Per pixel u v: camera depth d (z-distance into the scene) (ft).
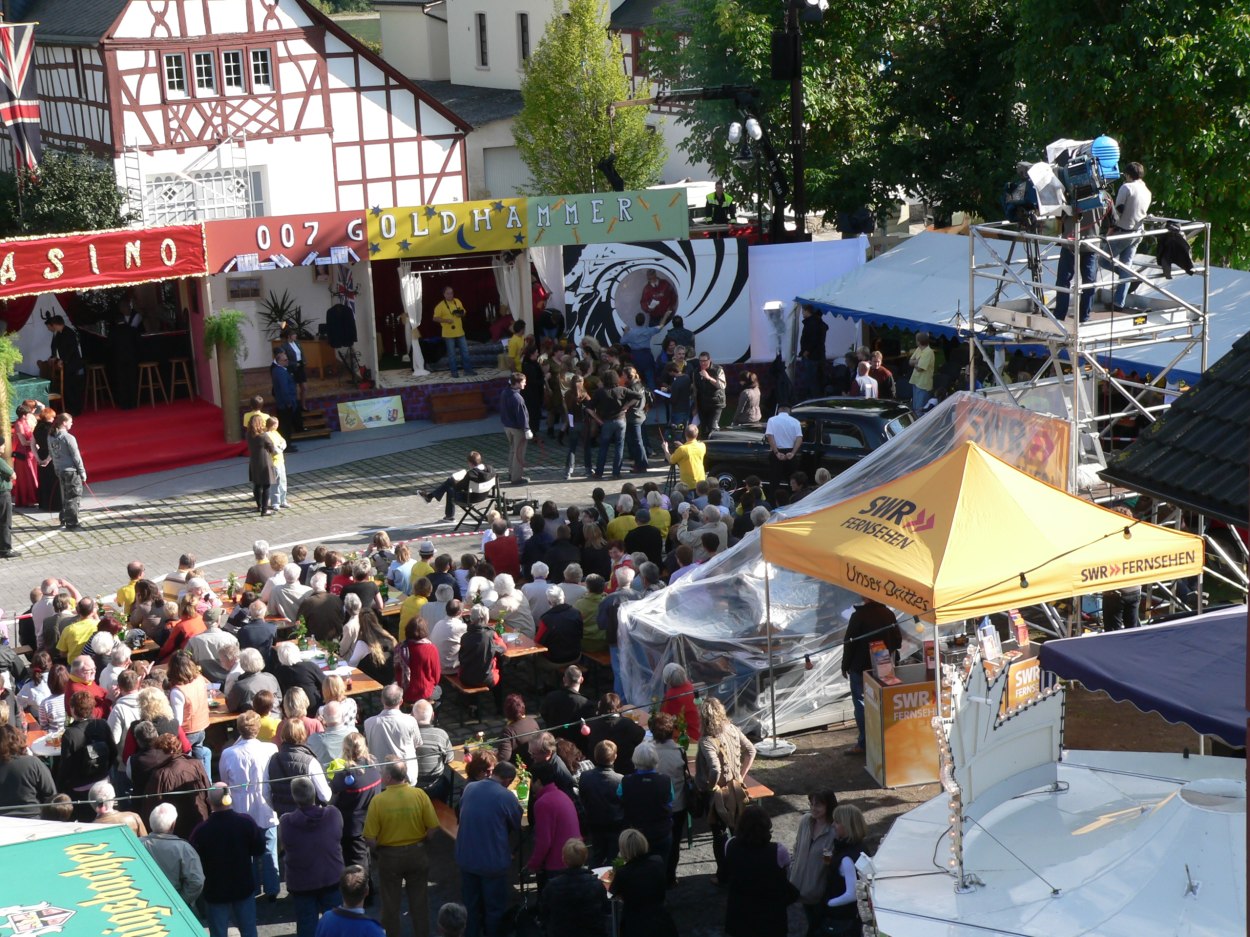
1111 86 76.79
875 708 40.68
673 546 55.72
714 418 77.36
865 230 98.32
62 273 78.69
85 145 100.27
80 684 41.34
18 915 18.67
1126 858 24.16
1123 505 48.11
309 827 33.17
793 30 91.04
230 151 98.78
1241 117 74.54
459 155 105.81
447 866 38.58
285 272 97.40
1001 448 46.80
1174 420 40.91
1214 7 74.84
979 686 26.91
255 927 33.65
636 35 145.59
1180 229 47.14
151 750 35.68
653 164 132.16
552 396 85.40
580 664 49.24
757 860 31.07
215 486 79.71
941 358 85.15
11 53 91.81
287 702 37.50
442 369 94.94
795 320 86.84
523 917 35.60
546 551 55.11
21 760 35.19
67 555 68.54
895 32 103.50
